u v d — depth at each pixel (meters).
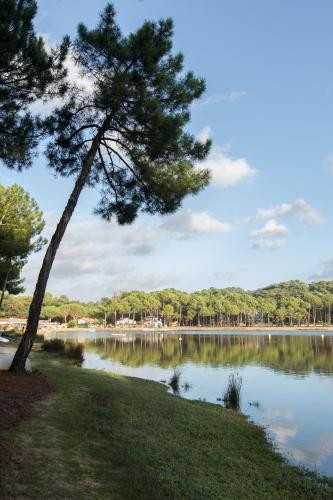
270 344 63.56
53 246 13.34
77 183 13.66
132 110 12.20
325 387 23.47
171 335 98.12
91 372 20.53
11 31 9.48
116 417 10.75
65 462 7.11
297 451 11.82
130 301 149.62
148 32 12.03
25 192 26.16
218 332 122.19
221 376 27.48
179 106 13.09
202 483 7.51
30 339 13.40
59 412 10.00
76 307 141.50
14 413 9.08
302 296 170.62
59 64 11.13
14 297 101.38
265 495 7.82
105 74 12.33
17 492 5.76
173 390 20.92
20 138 11.51
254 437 12.64
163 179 13.93
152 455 8.36
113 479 6.75
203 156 13.71
